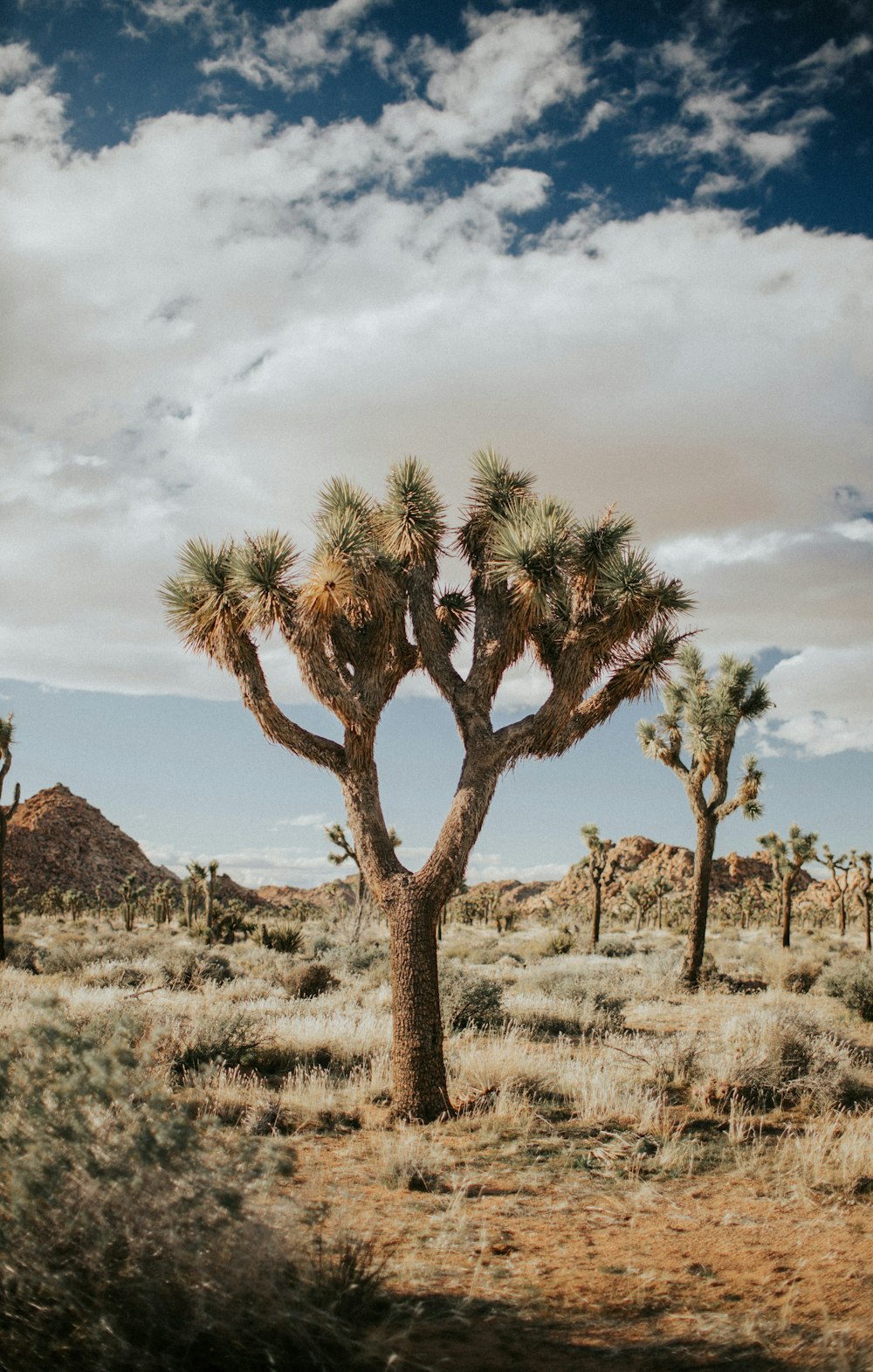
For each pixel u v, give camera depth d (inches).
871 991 604.4
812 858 1381.6
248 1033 395.5
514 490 391.5
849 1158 254.4
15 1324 111.3
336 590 317.4
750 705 804.6
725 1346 135.8
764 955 1128.2
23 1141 123.9
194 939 1482.5
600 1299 157.6
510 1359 129.3
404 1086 309.4
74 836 6333.7
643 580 343.9
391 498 362.3
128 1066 138.9
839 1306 153.2
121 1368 108.0
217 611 339.0
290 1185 215.0
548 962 1102.4
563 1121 306.7
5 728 964.0
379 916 1512.1
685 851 6023.6
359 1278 143.9
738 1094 335.3
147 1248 116.1
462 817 329.1
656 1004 663.8
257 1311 117.3
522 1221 204.4
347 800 337.4
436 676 354.3
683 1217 209.9
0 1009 456.4
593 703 358.9
